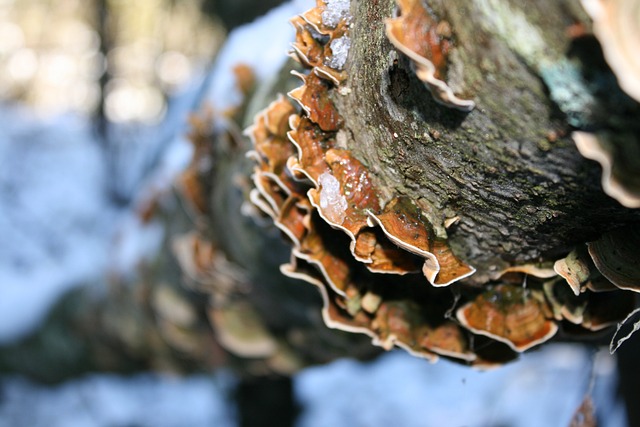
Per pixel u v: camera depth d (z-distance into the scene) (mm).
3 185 1368
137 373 750
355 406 1031
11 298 812
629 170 180
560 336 289
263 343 472
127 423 1032
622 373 439
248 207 332
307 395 1050
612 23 162
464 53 198
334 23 245
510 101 198
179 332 559
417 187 236
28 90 2141
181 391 1077
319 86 247
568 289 248
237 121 359
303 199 261
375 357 429
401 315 273
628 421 451
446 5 196
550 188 213
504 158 211
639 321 233
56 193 1368
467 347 271
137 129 1546
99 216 1346
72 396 1038
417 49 197
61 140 1562
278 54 357
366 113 237
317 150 249
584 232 224
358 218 240
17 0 2066
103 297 670
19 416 1002
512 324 259
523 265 248
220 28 954
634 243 212
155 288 539
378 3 225
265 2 775
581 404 328
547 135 199
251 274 401
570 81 185
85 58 2068
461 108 203
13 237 1236
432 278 223
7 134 1530
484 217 234
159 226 539
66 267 973
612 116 180
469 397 1007
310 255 260
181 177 424
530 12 183
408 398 1042
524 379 969
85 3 1628
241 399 689
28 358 792
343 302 268
